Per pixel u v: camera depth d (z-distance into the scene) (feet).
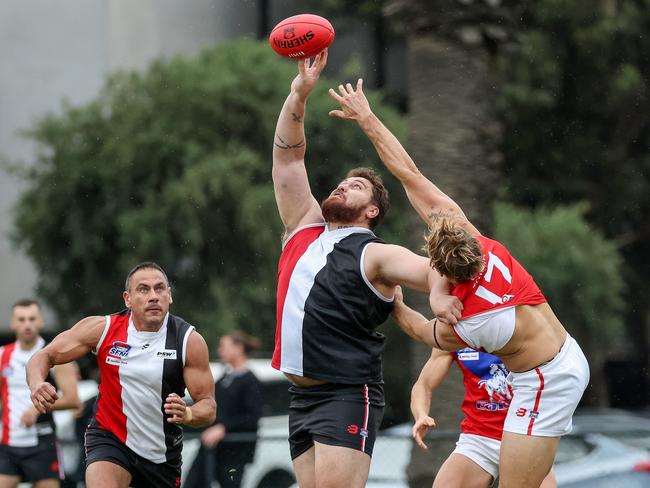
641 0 286.05
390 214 227.20
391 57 288.10
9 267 257.75
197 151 208.95
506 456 69.97
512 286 67.56
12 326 118.93
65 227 214.07
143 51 260.42
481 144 116.57
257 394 124.06
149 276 81.76
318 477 69.36
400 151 76.54
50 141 217.97
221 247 211.00
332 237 71.56
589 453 124.98
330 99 225.76
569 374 69.00
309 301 69.97
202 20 268.62
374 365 71.31
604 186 298.97
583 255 241.55
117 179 211.00
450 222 64.80
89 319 83.41
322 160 223.71
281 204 75.87
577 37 279.69
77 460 124.77
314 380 70.69
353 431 69.56
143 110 214.90
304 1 283.59
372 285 69.51
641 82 289.12
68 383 111.34
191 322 207.92
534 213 272.92
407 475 112.16
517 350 68.59
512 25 117.08
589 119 293.43
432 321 69.36
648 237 307.78
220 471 120.37
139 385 81.71
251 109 216.54
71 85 258.57
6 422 117.60
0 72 259.60
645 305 312.09
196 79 215.92
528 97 271.08
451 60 116.06
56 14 259.80
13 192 256.73
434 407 113.50
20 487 128.67
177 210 204.85
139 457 82.89
